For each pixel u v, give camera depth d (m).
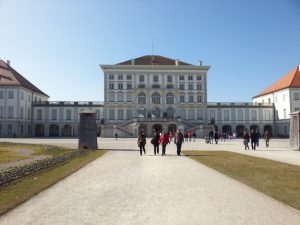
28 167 16.47
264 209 9.55
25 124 88.12
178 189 12.51
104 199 10.86
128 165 19.88
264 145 43.56
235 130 95.94
